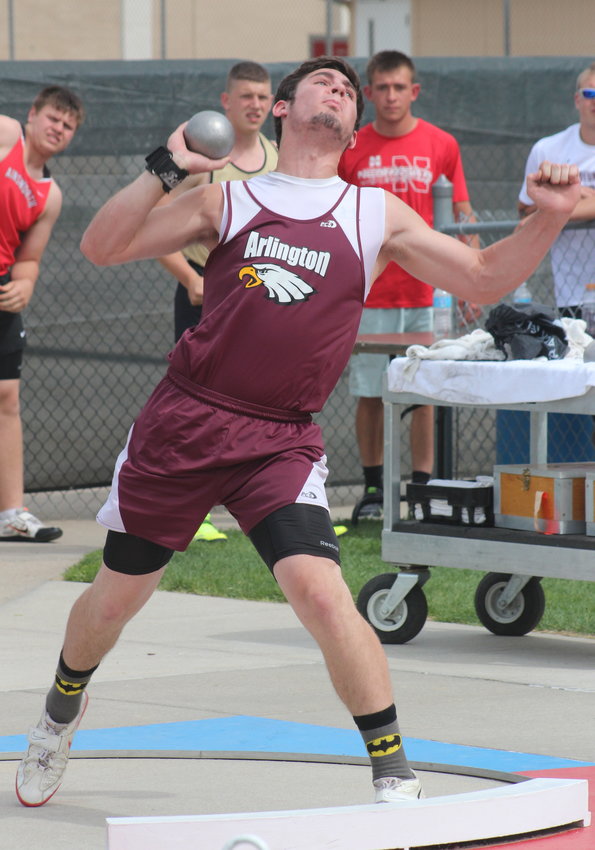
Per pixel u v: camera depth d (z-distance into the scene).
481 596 18.48
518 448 26.36
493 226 25.48
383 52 26.88
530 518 17.28
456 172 27.78
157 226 10.59
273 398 10.54
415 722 13.86
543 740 13.15
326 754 12.58
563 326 18.38
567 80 32.03
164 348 31.16
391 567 22.58
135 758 12.67
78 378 30.86
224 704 14.61
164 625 19.06
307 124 10.68
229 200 10.62
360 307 10.74
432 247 10.77
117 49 77.00
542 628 18.91
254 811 10.88
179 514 10.64
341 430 32.47
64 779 12.02
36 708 14.43
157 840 9.32
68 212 30.45
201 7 77.88
